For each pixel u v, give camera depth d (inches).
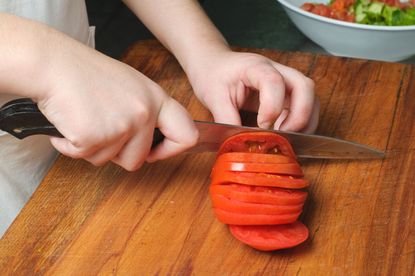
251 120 30.3
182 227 26.2
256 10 42.4
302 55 33.8
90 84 23.4
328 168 28.2
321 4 39.1
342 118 30.5
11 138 28.5
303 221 26.2
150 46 34.6
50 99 23.3
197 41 31.1
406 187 27.3
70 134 23.6
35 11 28.2
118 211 26.8
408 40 35.5
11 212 30.0
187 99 31.5
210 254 25.2
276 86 26.9
